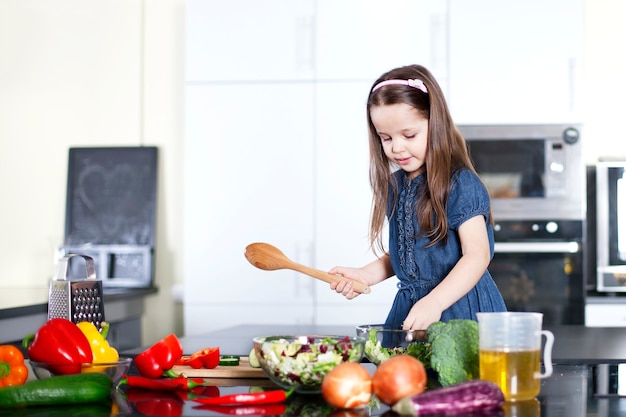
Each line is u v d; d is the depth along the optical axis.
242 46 3.68
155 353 1.41
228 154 3.68
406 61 3.58
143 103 4.16
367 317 3.60
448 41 3.54
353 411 1.15
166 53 4.14
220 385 1.40
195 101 3.70
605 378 1.43
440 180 1.80
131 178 4.05
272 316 3.65
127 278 4.01
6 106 4.21
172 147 4.13
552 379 1.42
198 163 3.70
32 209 4.19
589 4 3.89
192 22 3.70
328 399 1.14
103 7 4.17
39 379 1.33
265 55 3.66
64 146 4.19
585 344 1.99
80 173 4.09
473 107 3.54
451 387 1.11
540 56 3.51
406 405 1.07
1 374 1.34
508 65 3.53
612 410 1.13
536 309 3.51
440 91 1.81
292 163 3.65
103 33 4.17
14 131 4.21
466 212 1.79
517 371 1.19
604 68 3.89
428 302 1.59
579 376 1.46
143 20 4.16
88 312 1.67
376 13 3.60
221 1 3.69
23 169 4.20
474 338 1.25
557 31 3.51
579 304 3.49
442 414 1.08
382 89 1.78
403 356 1.16
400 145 1.79
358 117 3.61
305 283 3.63
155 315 4.08
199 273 3.69
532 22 3.52
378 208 1.99
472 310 1.90
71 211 4.08
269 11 3.66
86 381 1.22
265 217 3.66
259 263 1.58
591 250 3.89
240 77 3.68
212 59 3.69
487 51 3.54
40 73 4.20
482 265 1.72
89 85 4.18
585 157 3.91
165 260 4.10
